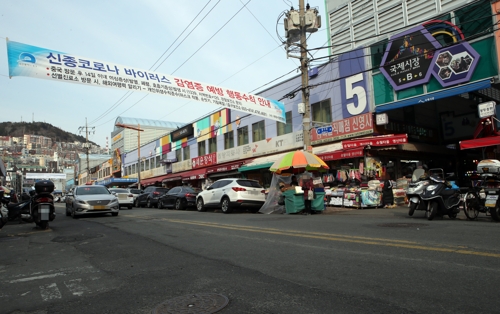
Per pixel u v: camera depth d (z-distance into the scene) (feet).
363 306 10.96
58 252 22.33
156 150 135.03
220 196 53.16
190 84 47.65
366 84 56.39
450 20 46.50
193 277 15.12
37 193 34.65
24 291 14.39
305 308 11.04
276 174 50.90
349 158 58.44
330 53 62.08
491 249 17.10
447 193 30.27
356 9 58.18
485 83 43.01
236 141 88.17
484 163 28.99
